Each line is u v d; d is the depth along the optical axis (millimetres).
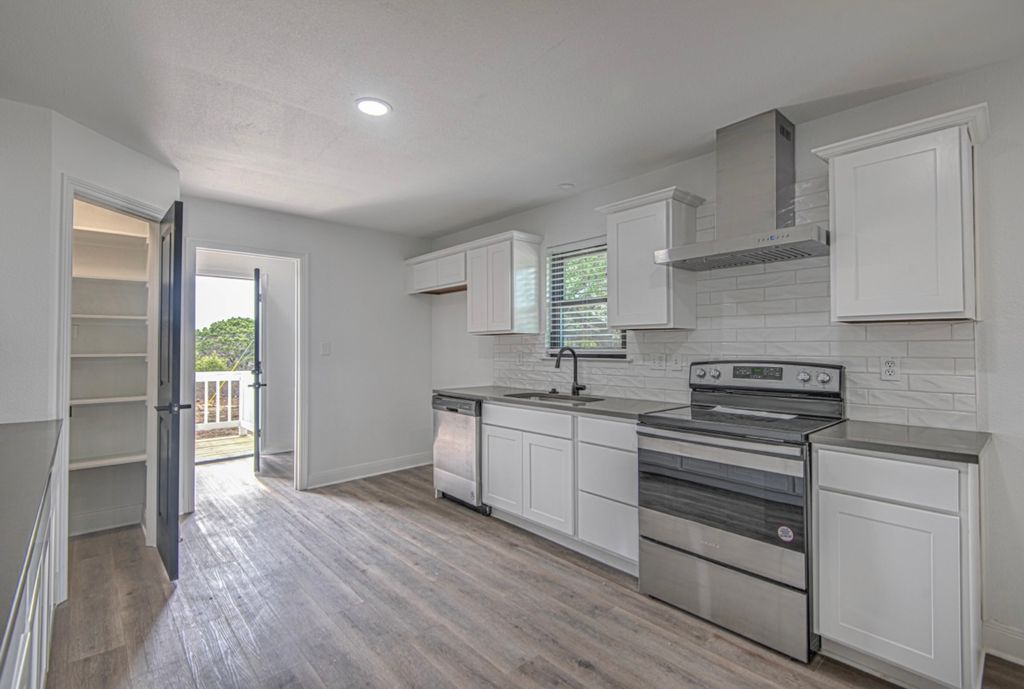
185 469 3785
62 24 1780
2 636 610
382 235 5047
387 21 1794
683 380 3184
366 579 2740
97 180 2682
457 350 5090
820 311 2590
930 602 1759
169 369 2766
